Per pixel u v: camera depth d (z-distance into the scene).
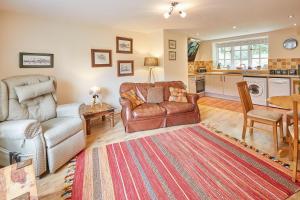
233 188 1.90
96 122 4.26
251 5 3.13
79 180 2.14
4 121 2.44
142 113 3.56
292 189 1.86
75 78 4.07
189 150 2.75
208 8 3.22
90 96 4.32
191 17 3.77
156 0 2.78
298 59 5.13
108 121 4.30
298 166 2.22
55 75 3.77
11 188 1.39
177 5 3.02
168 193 1.87
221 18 3.90
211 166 2.31
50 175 2.27
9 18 3.17
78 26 4.04
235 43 6.70
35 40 3.47
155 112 3.65
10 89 2.61
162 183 2.03
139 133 3.53
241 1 2.94
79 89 4.15
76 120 2.83
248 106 3.12
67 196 1.89
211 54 7.23
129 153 2.74
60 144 2.40
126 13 3.39
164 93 4.26
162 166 2.36
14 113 2.54
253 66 6.39
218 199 1.76
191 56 6.88
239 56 6.73
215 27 4.80
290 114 2.70
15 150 2.23
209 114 4.68
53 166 2.28
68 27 3.90
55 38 3.73
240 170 2.20
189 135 3.33
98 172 2.28
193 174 2.16
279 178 2.03
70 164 2.50
